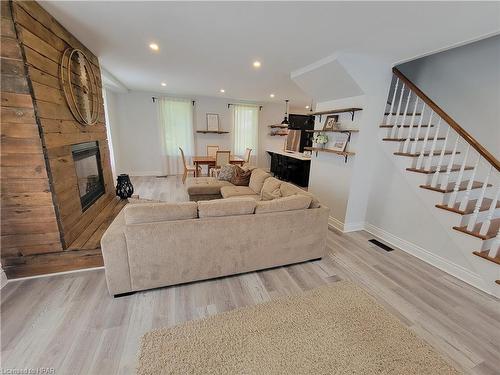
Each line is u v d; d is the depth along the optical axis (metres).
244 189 4.06
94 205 2.98
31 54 1.81
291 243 2.43
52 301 1.87
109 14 2.05
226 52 2.96
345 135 3.38
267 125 8.11
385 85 3.13
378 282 2.29
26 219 2.03
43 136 1.93
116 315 1.76
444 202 2.56
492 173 2.84
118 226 2.02
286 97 6.55
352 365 1.42
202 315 1.79
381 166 3.27
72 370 1.35
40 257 2.13
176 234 1.98
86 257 2.25
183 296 2.00
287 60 3.15
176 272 2.06
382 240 3.26
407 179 2.91
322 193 3.94
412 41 2.39
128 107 6.47
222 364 1.40
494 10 1.75
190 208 2.05
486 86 2.87
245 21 2.12
